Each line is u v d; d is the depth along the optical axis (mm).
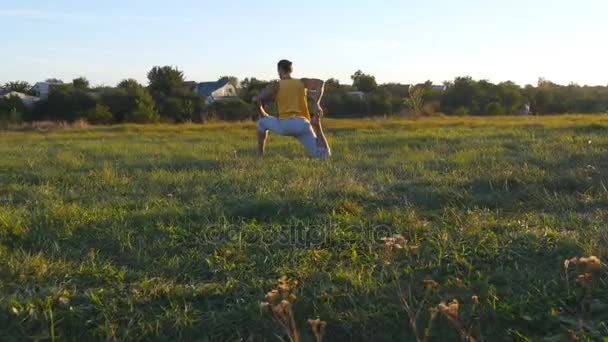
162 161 8859
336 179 6734
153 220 5250
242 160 8469
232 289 3900
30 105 34031
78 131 18031
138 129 18328
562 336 3182
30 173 7895
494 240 4535
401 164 8023
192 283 4039
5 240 4789
